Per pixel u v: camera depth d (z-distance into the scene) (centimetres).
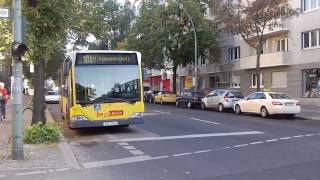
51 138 1603
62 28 1703
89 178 1018
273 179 954
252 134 1825
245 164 1142
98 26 2945
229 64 5091
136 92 1947
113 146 1565
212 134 1844
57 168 1148
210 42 5016
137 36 5259
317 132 1897
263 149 1402
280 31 4050
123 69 1938
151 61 5153
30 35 1603
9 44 1543
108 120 1903
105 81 1914
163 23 5009
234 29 3366
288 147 1439
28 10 1591
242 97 3453
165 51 5069
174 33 4972
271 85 4338
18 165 1170
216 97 3547
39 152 1383
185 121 2495
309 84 3831
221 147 1463
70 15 1753
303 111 3175
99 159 1293
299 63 3906
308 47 3825
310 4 3791
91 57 1908
